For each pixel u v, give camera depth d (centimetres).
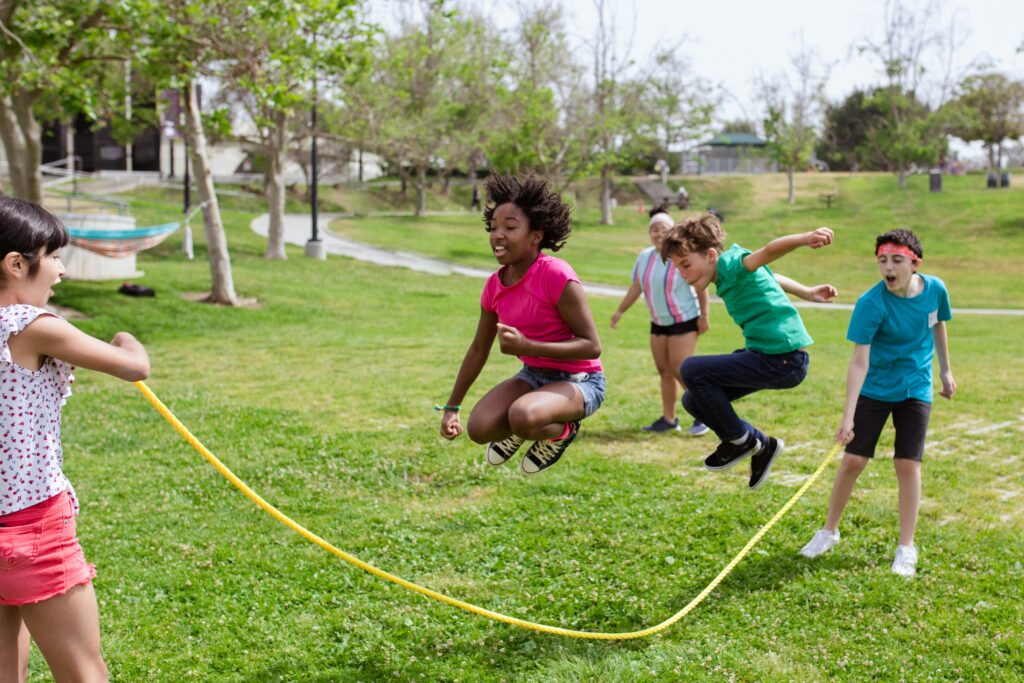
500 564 579
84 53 1588
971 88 6412
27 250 311
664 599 526
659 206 900
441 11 2248
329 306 2055
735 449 505
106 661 460
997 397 1083
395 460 811
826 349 1544
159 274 2275
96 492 728
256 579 562
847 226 4938
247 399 1080
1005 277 3356
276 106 1669
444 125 4903
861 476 748
